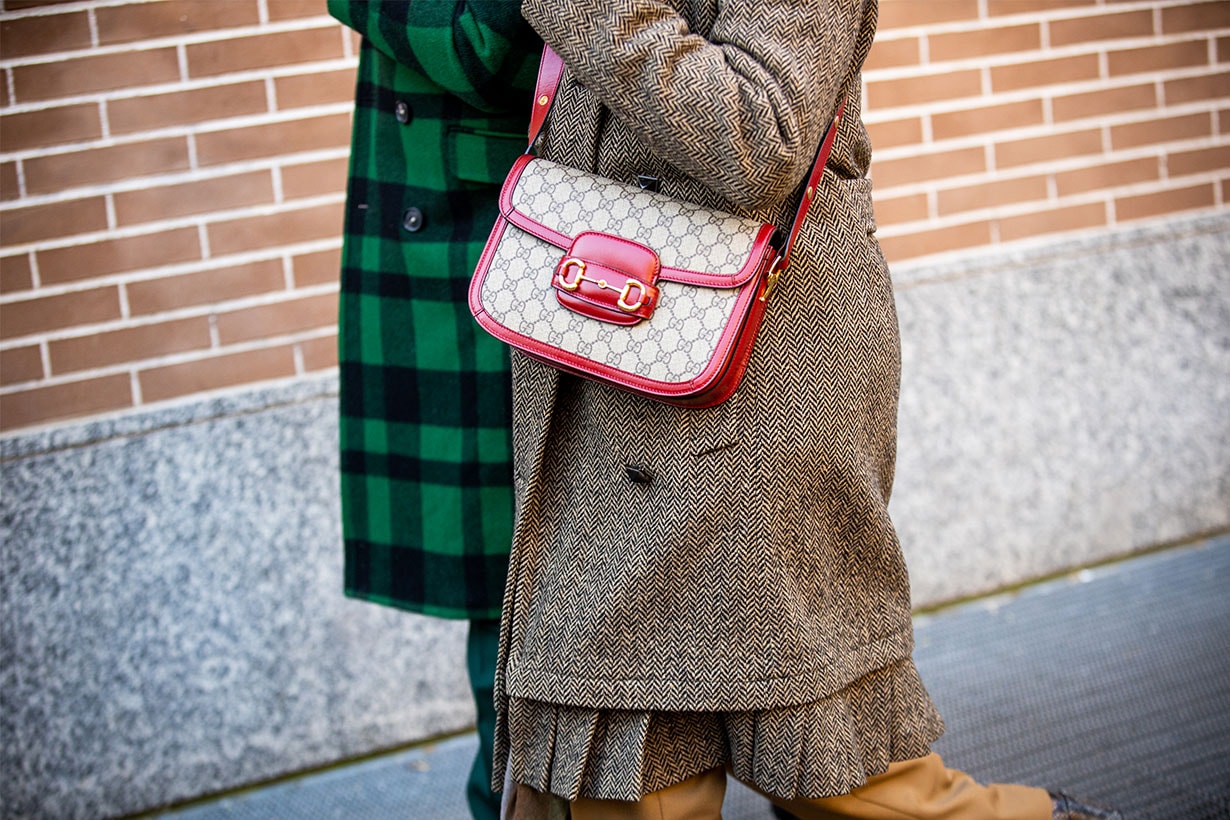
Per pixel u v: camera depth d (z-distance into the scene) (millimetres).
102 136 2574
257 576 2697
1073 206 3168
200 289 2650
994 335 3107
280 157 2664
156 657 2650
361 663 2773
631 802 1550
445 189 1884
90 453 2582
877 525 1569
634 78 1325
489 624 2014
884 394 1587
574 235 1440
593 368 1409
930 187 3045
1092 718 2600
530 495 1568
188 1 2582
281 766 2740
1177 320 3266
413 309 1942
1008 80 3078
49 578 2578
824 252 1492
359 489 2021
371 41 1795
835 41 1346
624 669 1510
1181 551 3314
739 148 1297
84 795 2629
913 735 1643
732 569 1477
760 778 1522
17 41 2512
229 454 2658
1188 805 2281
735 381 1397
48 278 2574
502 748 1654
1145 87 3197
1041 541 3217
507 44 1646
